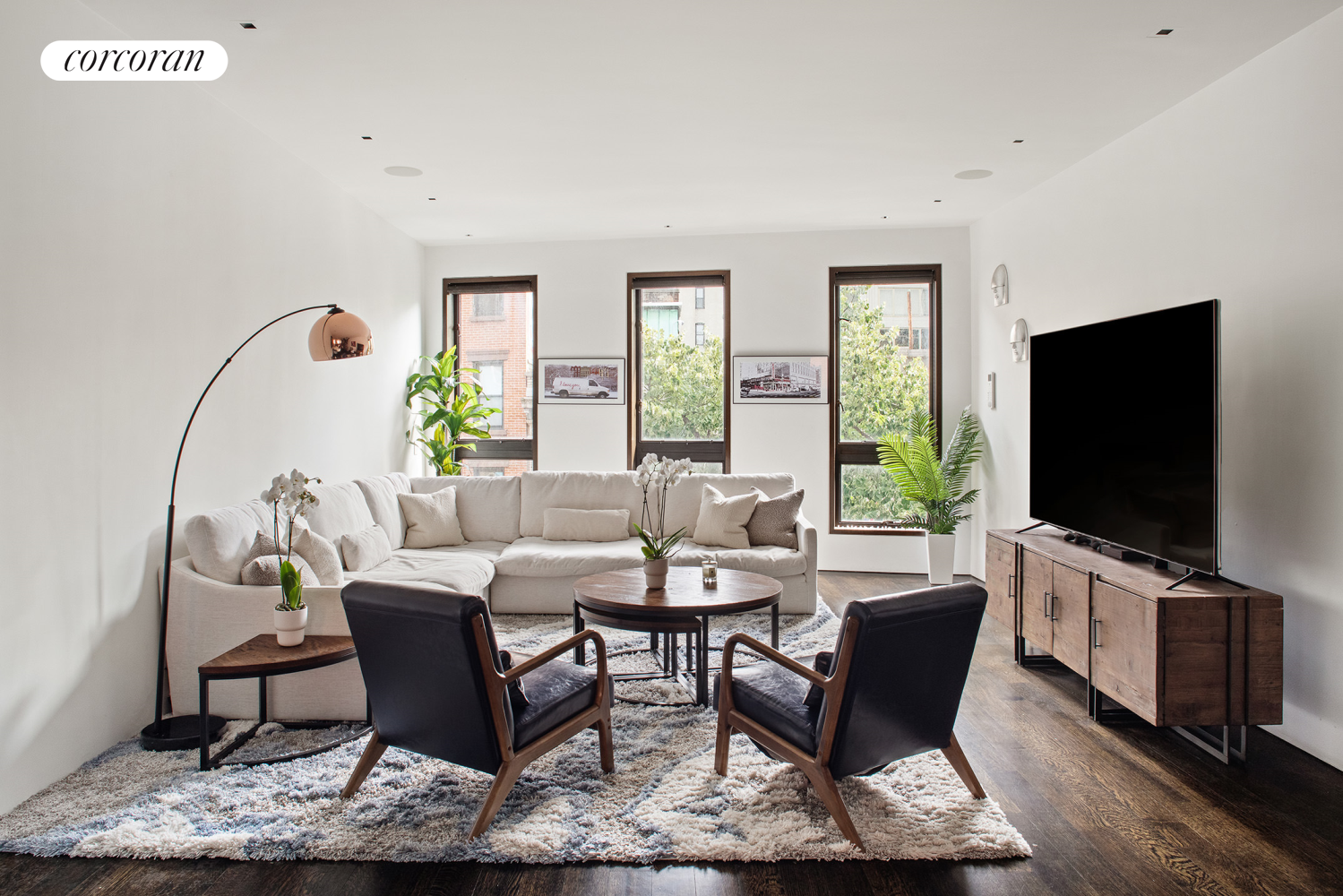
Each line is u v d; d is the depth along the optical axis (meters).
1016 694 3.44
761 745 2.45
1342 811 2.41
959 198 5.32
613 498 5.35
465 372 6.43
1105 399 3.55
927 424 5.87
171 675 3.13
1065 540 3.87
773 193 5.16
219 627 3.07
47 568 2.59
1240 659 2.67
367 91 3.47
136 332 3.04
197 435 3.42
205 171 3.49
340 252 4.96
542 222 5.90
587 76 3.33
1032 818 2.36
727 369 6.39
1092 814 2.39
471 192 5.07
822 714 2.19
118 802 2.45
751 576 3.73
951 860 2.12
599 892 1.98
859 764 2.24
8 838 2.24
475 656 2.10
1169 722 2.69
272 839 2.20
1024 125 3.91
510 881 2.02
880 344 6.32
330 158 4.38
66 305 2.68
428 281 6.62
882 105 3.65
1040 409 4.20
